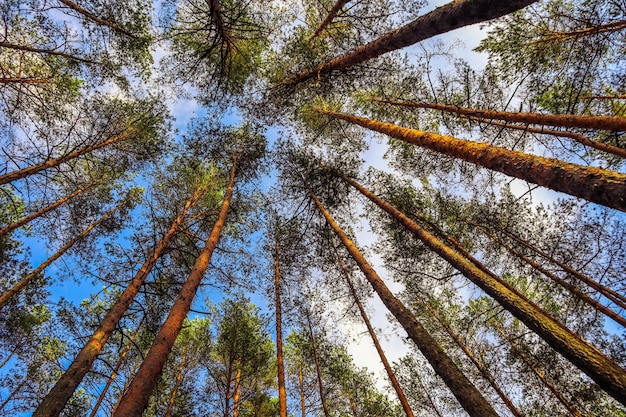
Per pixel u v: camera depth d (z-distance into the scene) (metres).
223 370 12.13
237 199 10.95
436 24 4.09
